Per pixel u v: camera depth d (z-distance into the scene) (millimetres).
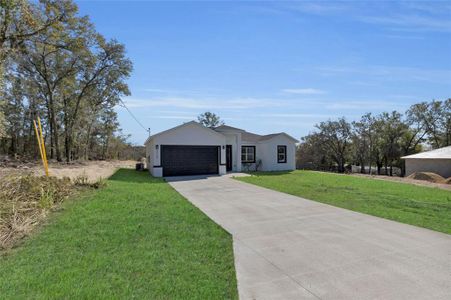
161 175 17016
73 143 29688
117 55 26703
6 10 15328
